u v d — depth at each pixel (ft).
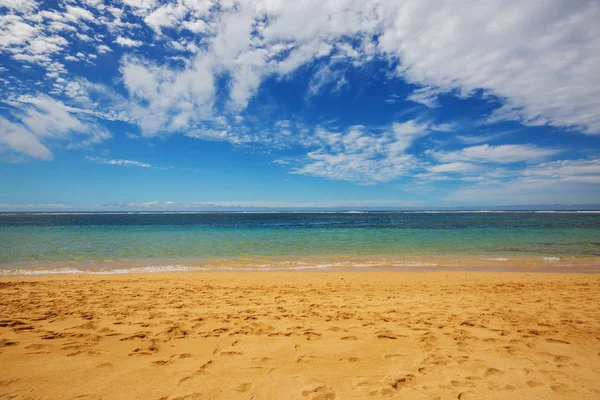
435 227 123.65
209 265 46.19
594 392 10.41
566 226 125.59
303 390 10.29
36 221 192.44
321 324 17.54
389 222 171.73
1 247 63.46
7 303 23.17
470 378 11.25
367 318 18.86
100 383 10.63
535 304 22.77
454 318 18.86
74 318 18.69
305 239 80.07
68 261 49.11
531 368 12.10
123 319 18.51
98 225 142.72
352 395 10.05
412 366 12.17
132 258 52.37
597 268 43.11
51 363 12.14
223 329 16.51
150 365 12.07
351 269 43.11
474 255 54.75
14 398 9.61
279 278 35.68
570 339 15.23
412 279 34.83
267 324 17.49
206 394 10.02
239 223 163.63
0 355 12.79
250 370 11.71
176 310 20.88
